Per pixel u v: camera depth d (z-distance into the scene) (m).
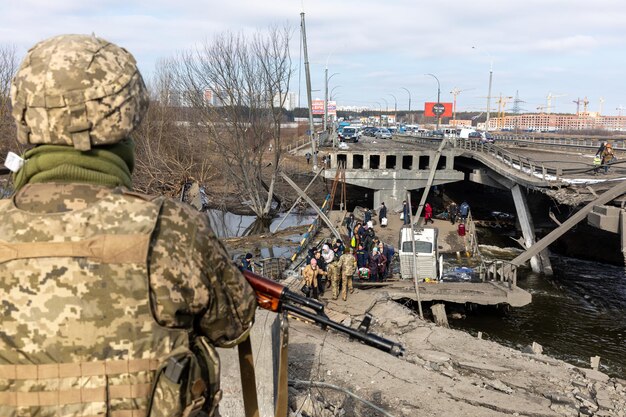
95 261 1.66
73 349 1.64
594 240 34.31
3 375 1.63
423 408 9.66
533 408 10.30
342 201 44.44
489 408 10.12
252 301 2.08
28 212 1.71
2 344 1.63
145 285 1.69
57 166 1.77
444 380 11.12
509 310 23.03
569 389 11.98
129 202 1.78
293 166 56.41
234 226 41.09
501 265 24.23
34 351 1.62
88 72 1.78
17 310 1.63
